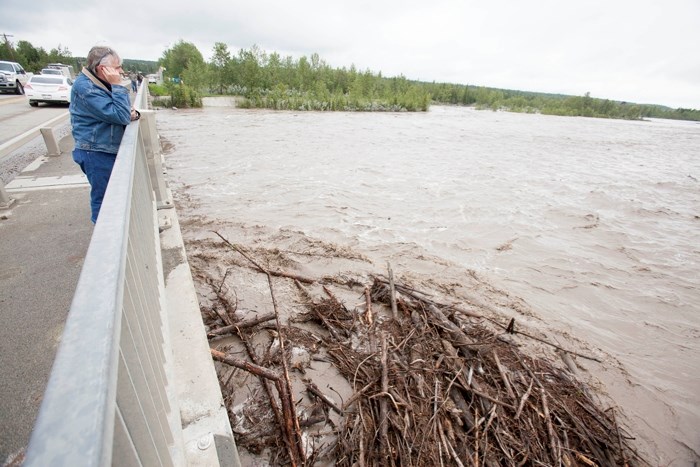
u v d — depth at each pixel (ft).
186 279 11.23
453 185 37.29
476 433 9.73
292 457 8.87
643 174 51.19
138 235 6.88
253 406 10.37
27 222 15.02
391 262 20.04
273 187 32.63
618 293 19.24
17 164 22.98
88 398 2.01
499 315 16.30
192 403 7.29
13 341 8.75
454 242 23.50
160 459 4.50
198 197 28.91
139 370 4.13
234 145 52.29
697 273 21.93
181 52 187.01
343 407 10.27
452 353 12.46
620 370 13.96
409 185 36.24
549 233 26.40
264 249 20.08
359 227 24.68
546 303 17.75
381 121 104.78
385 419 9.76
